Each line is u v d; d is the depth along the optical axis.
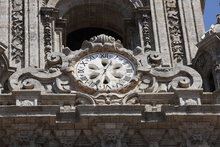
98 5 50.50
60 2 49.97
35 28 47.84
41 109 41.09
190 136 41.34
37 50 47.09
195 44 47.69
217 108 41.59
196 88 42.72
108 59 44.31
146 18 48.88
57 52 44.66
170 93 43.00
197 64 46.25
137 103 42.97
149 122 41.47
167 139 41.72
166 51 47.53
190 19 48.75
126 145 41.28
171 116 41.31
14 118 40.84
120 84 43.53
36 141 41.09
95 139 41.34
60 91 43.19
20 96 42.03
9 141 41.09
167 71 43.84
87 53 44.38
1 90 43.69
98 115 41.06
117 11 50.38
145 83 43.72
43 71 43.56
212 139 41.59
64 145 41.16
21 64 46.66
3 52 44.59
